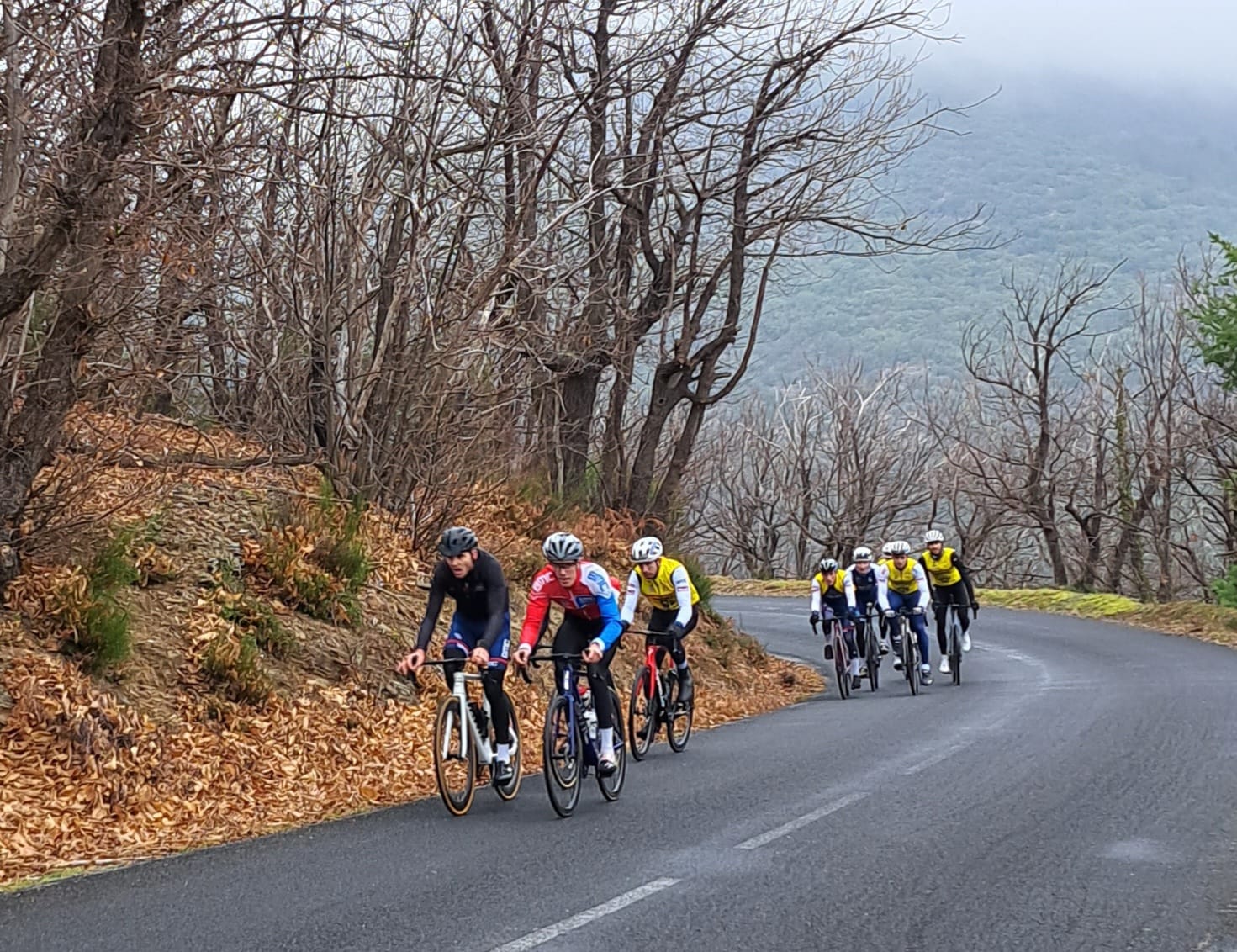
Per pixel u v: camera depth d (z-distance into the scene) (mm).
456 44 15227
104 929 5531
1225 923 5566
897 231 21188
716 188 21078
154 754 8875
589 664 8578
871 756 10477
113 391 11609
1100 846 7000
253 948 5230
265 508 13469
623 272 20766
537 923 5578
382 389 15289
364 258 14984
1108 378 44438
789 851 6957
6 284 8805
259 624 11391
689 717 11875
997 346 47719
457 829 7762
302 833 7734
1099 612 29750
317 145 13617
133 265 10039
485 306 15578
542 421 20188
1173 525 45125
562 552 8680
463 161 17188
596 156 19219
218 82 9891
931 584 17828
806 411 54406
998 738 11305
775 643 25516
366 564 13336
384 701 11531
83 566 10273
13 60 8711
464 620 8734
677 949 5199
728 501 57094
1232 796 8344
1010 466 50000
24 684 8766
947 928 5500
